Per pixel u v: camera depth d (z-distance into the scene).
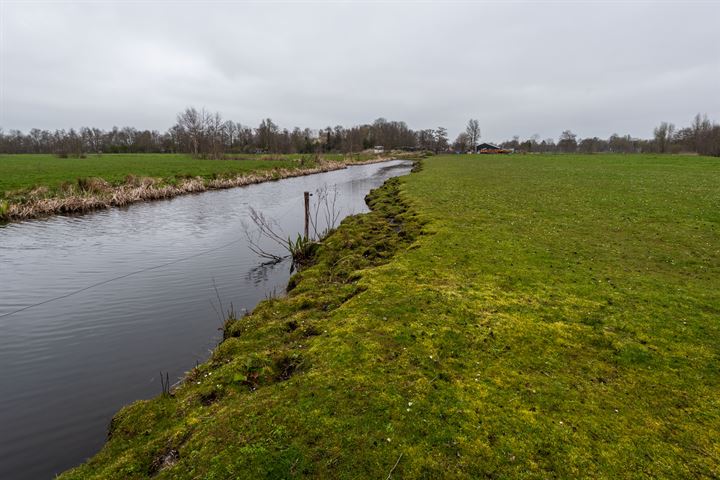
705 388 6.80
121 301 13.43
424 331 8.56
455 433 5.72
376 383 6.80
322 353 7.82
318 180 57.00
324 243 18.06
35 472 6.23
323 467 5.12
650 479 4.98
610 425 5.91
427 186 35.66
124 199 33.56
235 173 54.44
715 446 5.51
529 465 5.19
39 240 21.52
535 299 10.36
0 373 9.20
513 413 6.13
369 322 9.02
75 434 7.14
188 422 6.23
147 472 5.44
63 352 10.13
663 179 37.53
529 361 7.57
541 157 96.56
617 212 21.80
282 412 6.13
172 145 121.00
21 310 12.70
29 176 40.06
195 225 25.73
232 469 5.11
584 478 5.00
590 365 7.47
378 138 164.62
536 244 15.55
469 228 18.16
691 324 9.05
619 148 139.25
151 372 9.18
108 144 133.00
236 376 7.26
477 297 10.41
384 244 16.80
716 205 23.25
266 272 16.47
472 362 7.50
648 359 7.66
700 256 14.12
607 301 10.27
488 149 150.88
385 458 5.27
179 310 12.67
